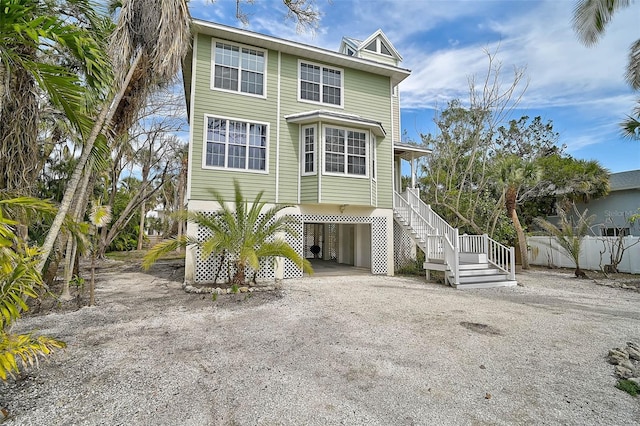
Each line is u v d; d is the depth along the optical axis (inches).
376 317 246.5
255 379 142.2
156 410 116.9
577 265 486.9
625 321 239.1
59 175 501.4
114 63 208.1
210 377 143.9
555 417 114.2
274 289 354.3
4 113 189.9
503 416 114.8
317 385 137.1
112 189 690.8
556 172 761.6
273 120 445.4
